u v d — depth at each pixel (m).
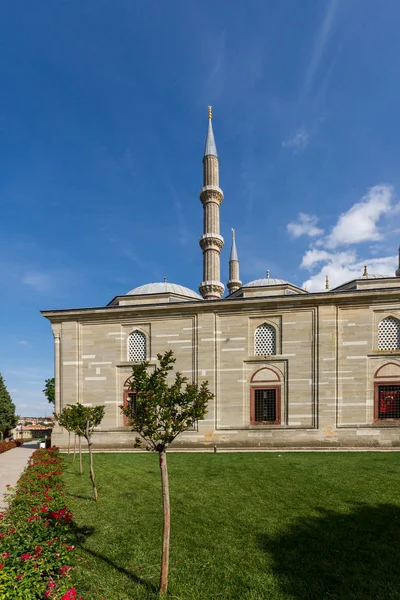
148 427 7.17
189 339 24.55
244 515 9.98
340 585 6.45
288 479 13.70
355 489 12.13
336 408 22.30
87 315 26.05
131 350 25.67
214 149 38.00
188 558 7.57
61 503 10.83
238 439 22.86
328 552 7.66
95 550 8.04
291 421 22.70
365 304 22.69
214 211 37.16
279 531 8.81
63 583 5.76
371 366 22.33
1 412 44.09
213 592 6.33
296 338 23.28
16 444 30.23
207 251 36.62
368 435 21.75
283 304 23.59
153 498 11.77
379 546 7.88
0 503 11.69
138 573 7.03
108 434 24.58
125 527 9.34
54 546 6.88
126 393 25.14
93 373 25.67
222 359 23.95
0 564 5.60
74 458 19.48
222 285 36.66
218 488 12.72
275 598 6.09
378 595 6.14
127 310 25.39
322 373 22.67
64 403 25.62
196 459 18.77
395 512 9.89
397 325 22.41
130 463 18.12
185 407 7.51
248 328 23.95
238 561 7.38
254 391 23.52
